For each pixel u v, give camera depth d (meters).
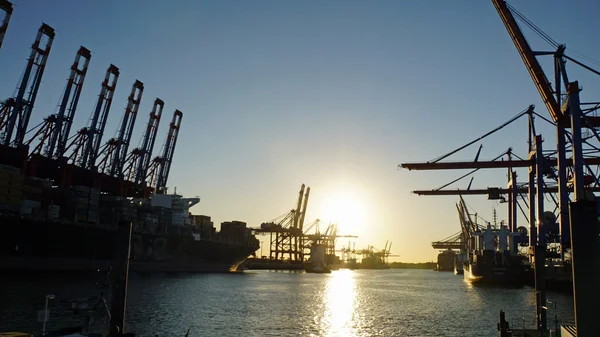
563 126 94.00
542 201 117.94
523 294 108.81
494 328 58.84
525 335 34.41
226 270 192.50
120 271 26.86
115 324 26.30
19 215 100.69
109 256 120.94
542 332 34.06
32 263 102.88
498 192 155.50
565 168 95.56
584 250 15.66
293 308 78.81
